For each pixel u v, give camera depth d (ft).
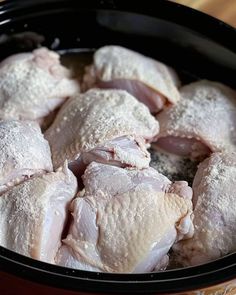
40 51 2.05
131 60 2.02
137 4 2.07
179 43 2.14
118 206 1.56
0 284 1.47
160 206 1.56
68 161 1.75
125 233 1.52
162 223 1.53
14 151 1.68
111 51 2.06
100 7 2.09
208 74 2.18
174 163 1.97
